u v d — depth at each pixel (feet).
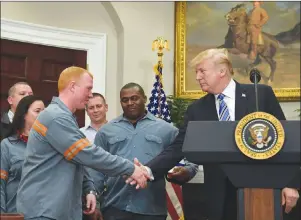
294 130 5.68
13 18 16.40
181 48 18.04
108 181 9.91
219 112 8.11
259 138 5.60
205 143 5.84
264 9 17.76
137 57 17.80
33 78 16.60
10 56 16.22
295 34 17.48
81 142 7.77
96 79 17.62
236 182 5.80
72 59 17.42
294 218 12.61
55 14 17.28
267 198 5.74
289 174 5.69
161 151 9.78
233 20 17.94
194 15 18.17
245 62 17.72
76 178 8.07
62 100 8.18
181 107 16.57
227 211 7.50
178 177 9.37
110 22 18.16
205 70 8.02
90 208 8.89
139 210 9.54
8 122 11.84
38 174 7.71
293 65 17.39
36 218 7.53
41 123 7.81
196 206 14.65
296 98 17.10
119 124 10.13
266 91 8.09
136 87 10.09
